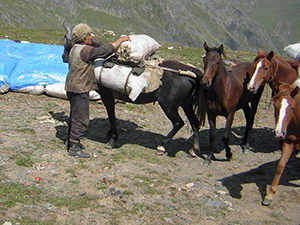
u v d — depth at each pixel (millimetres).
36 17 174625
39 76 11891
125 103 12211
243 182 8086
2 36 20031
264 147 10188
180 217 6512
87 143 9039
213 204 7055
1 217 5848
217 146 9992
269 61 7555
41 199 6504
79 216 6172
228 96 8328
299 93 6941
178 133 10562
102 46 7809
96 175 7551
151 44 8445
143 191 7152
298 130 6969
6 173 7168
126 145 9242
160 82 8320
